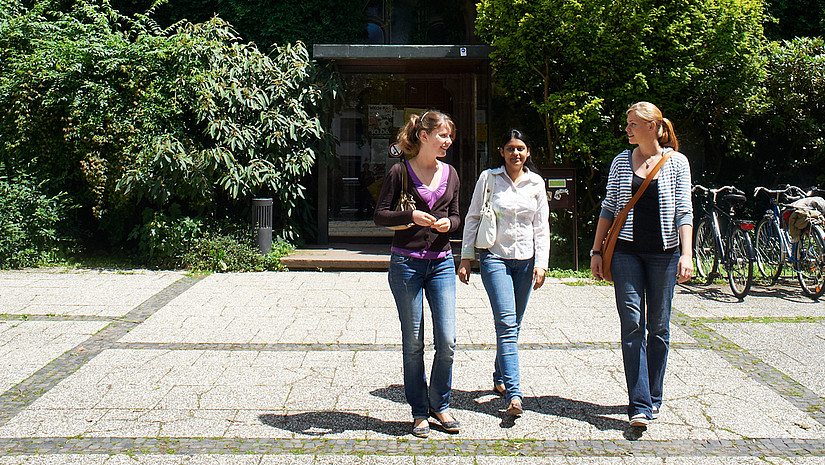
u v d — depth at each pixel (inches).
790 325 245.4
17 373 188.5
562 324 243.9
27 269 346.6
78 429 150.7
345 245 413.7
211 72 360.8
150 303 274.7
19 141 362.3
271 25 426.0
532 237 164.6
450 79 424.2
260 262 350.9
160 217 349.7
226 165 351.3
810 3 431.2
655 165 151.1
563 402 169.0
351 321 248.1
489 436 148.9
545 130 406.6
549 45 342.0
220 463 134.6
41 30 386.0
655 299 153.6
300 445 143.7
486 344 219.5
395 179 148.5
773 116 387.2
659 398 159.0
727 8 336.2
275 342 221.1
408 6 448.1
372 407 165.6
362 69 417.1
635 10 330.0
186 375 187.8
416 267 146.6
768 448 143.0
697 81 345.7
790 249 299.1
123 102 353.7
